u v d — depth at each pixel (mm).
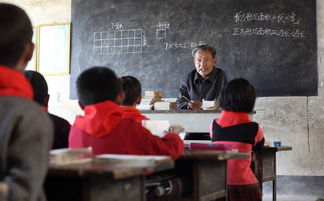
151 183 2020
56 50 5668
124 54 5395
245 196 2527
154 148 1840
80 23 5582
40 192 1075
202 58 4387
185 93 4547
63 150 1396
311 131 4844
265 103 4961
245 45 5000
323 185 4809
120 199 1399
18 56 1101
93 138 1826
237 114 2592
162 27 5277
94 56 5504
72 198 1434
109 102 1829
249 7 4996
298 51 4855
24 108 1019
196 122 3910
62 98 5629
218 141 2607
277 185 4938
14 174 963
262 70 4949
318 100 4816
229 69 5043
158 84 5270
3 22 1074
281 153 4934
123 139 1812
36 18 5766
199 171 1969
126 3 5410
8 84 1046
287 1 4887
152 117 4039
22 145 989
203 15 5145
